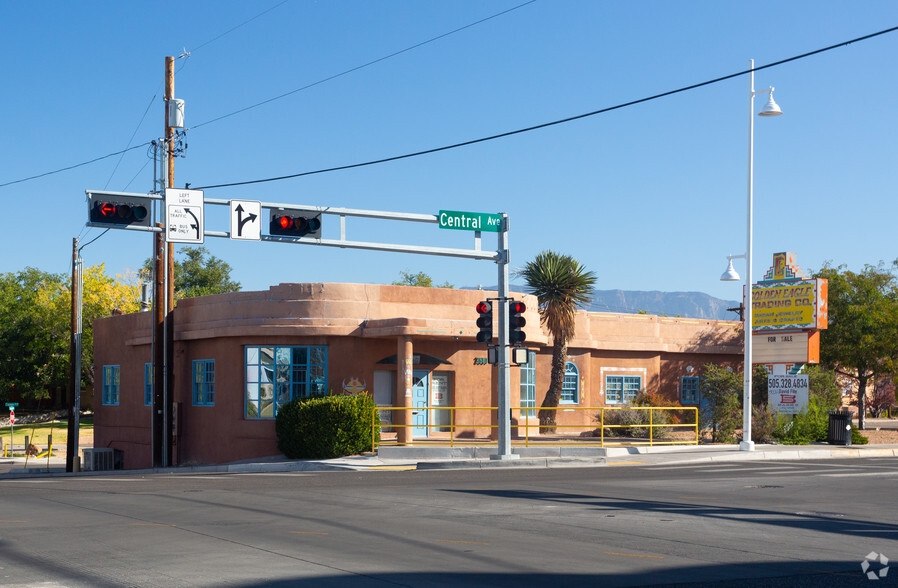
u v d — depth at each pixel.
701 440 32.97
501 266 25.08
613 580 8.80
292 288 30.67
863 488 18.19
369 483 19.56
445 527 12.38
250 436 30.66
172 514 13.88
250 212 21.27
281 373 30.69
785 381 32.50
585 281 34.50
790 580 8.77
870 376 44.34
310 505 15.05
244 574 8.91
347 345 30.61
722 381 34.19
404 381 29.30
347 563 9.57
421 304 31.83
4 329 67.44
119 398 38.69
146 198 20.19
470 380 32.16
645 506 14.91
